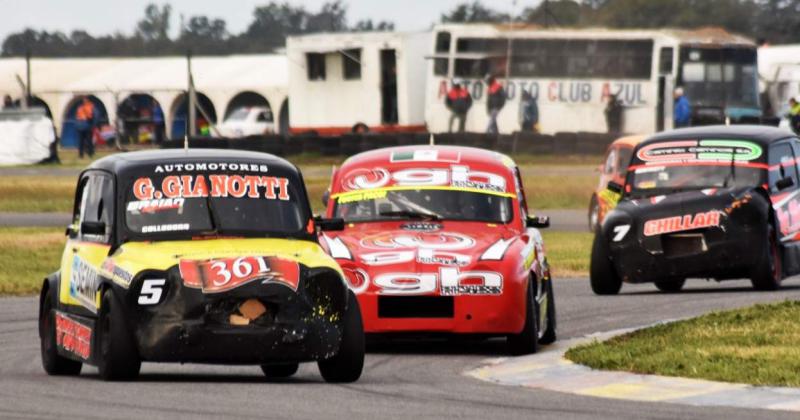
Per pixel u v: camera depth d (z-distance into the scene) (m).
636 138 98.50
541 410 33.53
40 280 74.44
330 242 48.41
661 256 63.84
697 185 66.12
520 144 185.88
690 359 40.34
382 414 32.56
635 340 45.53
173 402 34.25
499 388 38.25
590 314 57.88
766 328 46.28
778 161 67.38
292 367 42.72
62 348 42.28
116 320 38.03
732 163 66.38
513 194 51.59
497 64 199.62
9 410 33.00
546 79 197.88
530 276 47.41
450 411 33.28
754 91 191.25
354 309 39.31
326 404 34.19
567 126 197.38
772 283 64.31
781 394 35.16
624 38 194.12
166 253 38.94
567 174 161.12
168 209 41.06
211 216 41.00
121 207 41.03
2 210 131.38
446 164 52.31
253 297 37.72
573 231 107.94
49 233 104.50
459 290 46.03
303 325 37.88
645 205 65.00
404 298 46.19
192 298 37.59
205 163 42.19
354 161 53.34
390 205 51.12
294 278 38.12
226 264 38.12
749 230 63.25
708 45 190.88
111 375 38.31
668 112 192.25
